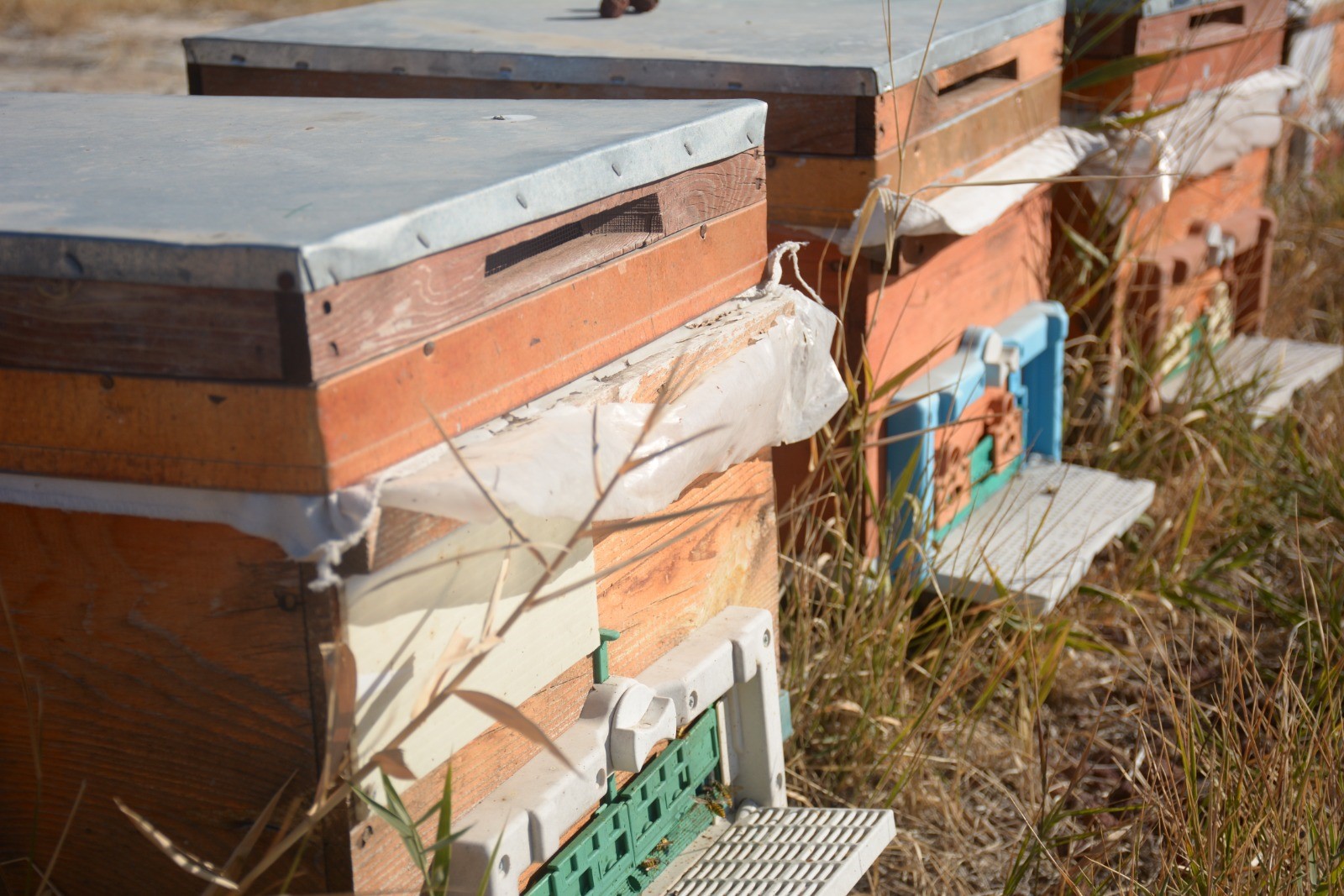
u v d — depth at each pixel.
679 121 1.50
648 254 1.45
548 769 1.35
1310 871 1.68
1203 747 1.98
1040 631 2.49
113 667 1.18
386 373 1.07
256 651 1.12
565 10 2.76
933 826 2.18
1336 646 2.20
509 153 1.32
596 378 1.37
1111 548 3.05
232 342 1.01
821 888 1.58
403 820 1.12
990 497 2.88
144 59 9.26
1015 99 2.62
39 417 1.09
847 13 2.62
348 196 1.13
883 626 2.34
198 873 1.08
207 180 1.22
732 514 1.75
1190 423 3.29
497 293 1.21
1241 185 3.75
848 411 2.30
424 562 1.14
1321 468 3.19
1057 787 2.25
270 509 1.04
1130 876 1.80
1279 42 3.60
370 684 1.11
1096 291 3.13
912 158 2.23
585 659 1.43
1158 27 2.90
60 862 1.28
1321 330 4.36
